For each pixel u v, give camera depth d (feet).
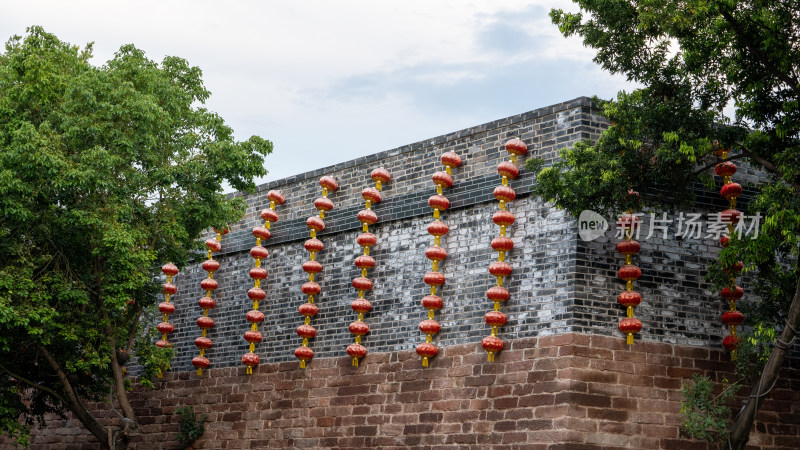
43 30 70.49
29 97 67.67
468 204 68.03
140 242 70.28
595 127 63.05
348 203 77.71
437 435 65.62
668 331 61.46
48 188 67.10
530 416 60.18
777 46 55.83
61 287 67.26
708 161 65.31
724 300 63.52
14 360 73.87
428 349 66.69
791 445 63.87
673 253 62.80
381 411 70.08
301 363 77.41
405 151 73.72
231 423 82.23
